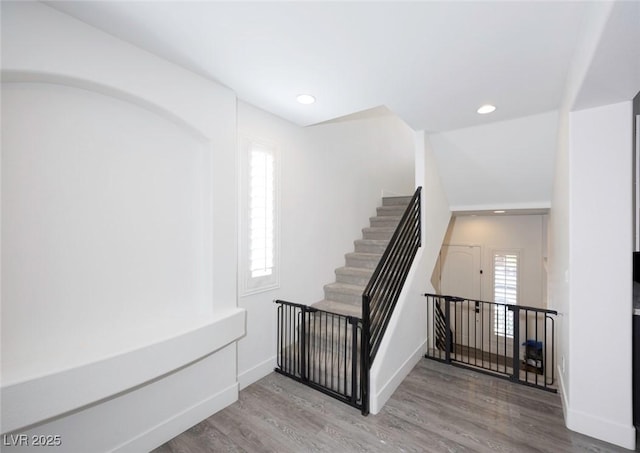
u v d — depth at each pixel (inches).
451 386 111.7
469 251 242.7
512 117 118.3
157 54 78.7
